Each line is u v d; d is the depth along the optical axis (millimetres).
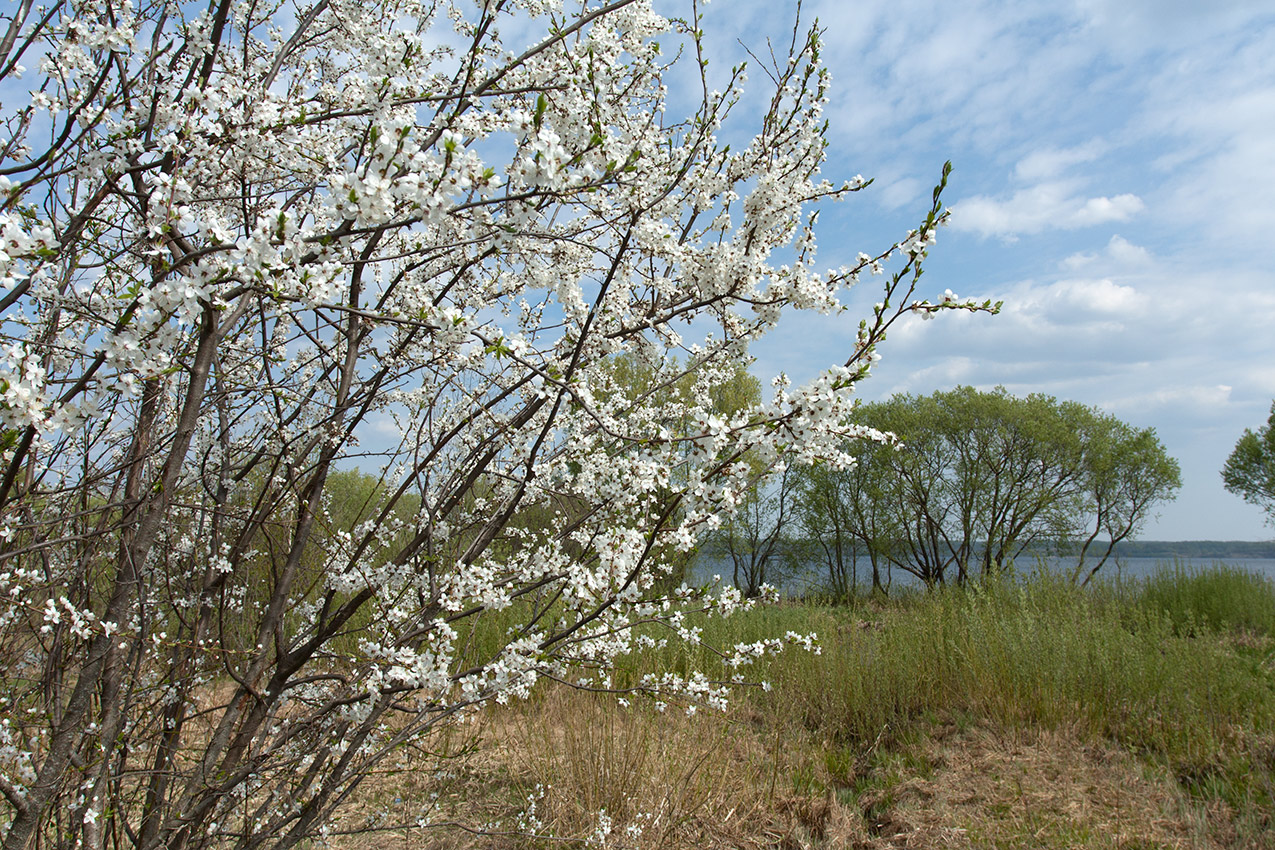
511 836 3264
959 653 5945
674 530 1962
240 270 1411
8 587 2021
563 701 4652
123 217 2359
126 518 1934
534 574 2371
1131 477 16391
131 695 2332
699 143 2484
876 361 1762
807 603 10891
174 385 2553
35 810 1787
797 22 2557
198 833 2510
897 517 17438
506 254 2477
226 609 2689
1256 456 19547
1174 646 5910
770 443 1811
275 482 2711
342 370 2666
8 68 1856
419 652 2465
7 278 1248
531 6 2684
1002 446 17000
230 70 2383
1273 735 4621
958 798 4164
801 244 2701
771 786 4145
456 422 3174
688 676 5281
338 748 2492
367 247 2158
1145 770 4387
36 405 1295
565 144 1774
